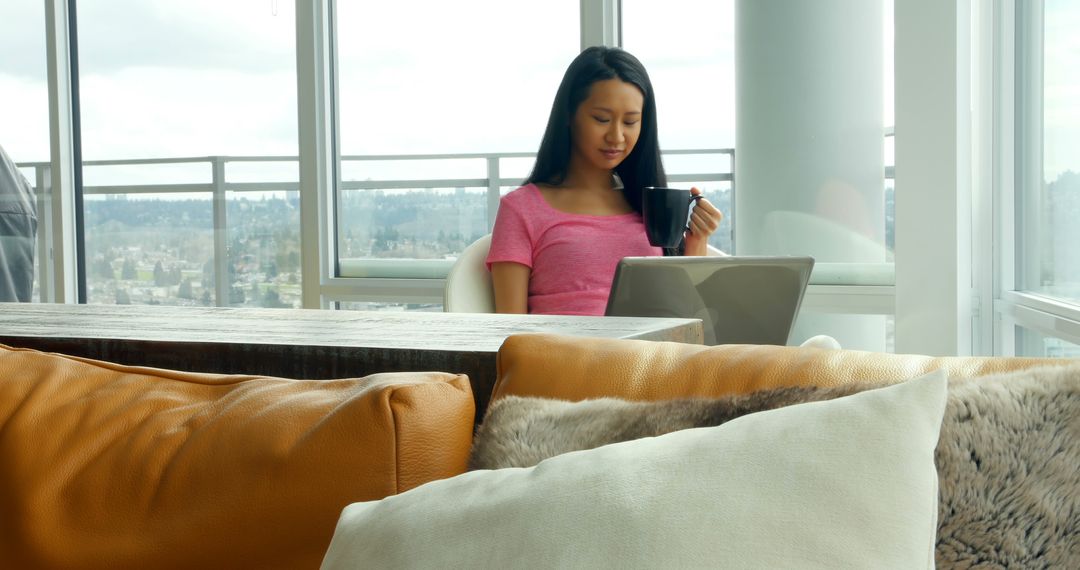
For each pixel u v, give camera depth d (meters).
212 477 0.90
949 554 0.65
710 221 2.38
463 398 0.91
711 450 0.64
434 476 0.86
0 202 4.06
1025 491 0.65
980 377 0.72
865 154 3.09
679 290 1.54
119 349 1.22
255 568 0.87
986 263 2.85
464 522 0.67
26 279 4.10
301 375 1.14
